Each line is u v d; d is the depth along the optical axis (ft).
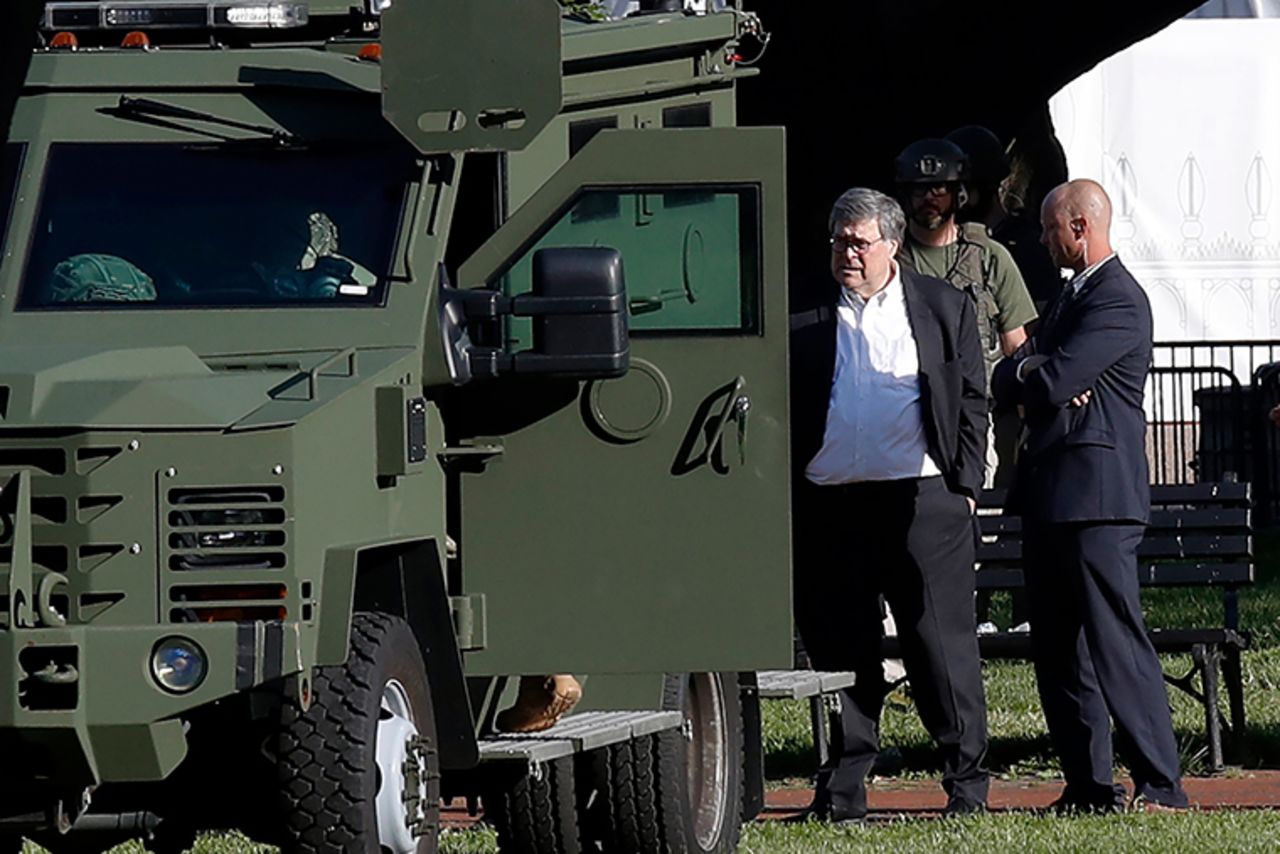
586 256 90.79
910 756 148.36
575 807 105.40
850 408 123.85
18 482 78.89
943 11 240.53
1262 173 299.17
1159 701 125.90
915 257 144.87
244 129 97.86
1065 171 257.34
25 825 82.07
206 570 79.71
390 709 85.25
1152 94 298.76
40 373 81.00
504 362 91.20
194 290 94.07
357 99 98.22
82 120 98.63
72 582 79.56
